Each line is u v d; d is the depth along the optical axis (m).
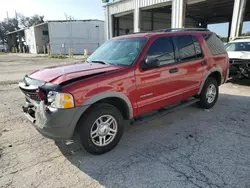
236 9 10.25
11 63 17.92
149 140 3.51
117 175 2.60
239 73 7.04
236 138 3.52
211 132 3.77
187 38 4.23
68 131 2.71
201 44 4.50
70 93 2.62
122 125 3.25
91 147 2.96
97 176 2.59
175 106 4.21
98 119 2.95
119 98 3.09
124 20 24.69
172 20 13.84
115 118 3.13
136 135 3.71
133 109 3.32
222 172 2.61
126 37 4.05
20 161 2.91
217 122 4.22
